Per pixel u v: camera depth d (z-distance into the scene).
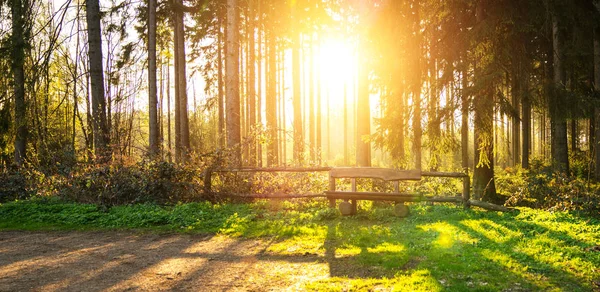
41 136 16.58
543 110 11.57
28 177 13.22
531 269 5.07
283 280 5.02
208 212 9.73
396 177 9.10
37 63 13.89
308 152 15.21
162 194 11.15
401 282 4.70
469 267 5.14
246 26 25.11
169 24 26.33
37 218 9.56
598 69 14.63
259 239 7.36
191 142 28.88
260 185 11.43
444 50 11.81
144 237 7.86
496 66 10.56
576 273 4.90
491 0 11.20
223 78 28.38
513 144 25.88
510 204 10.72
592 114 10.84
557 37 12.45
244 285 4.87
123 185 10.96
